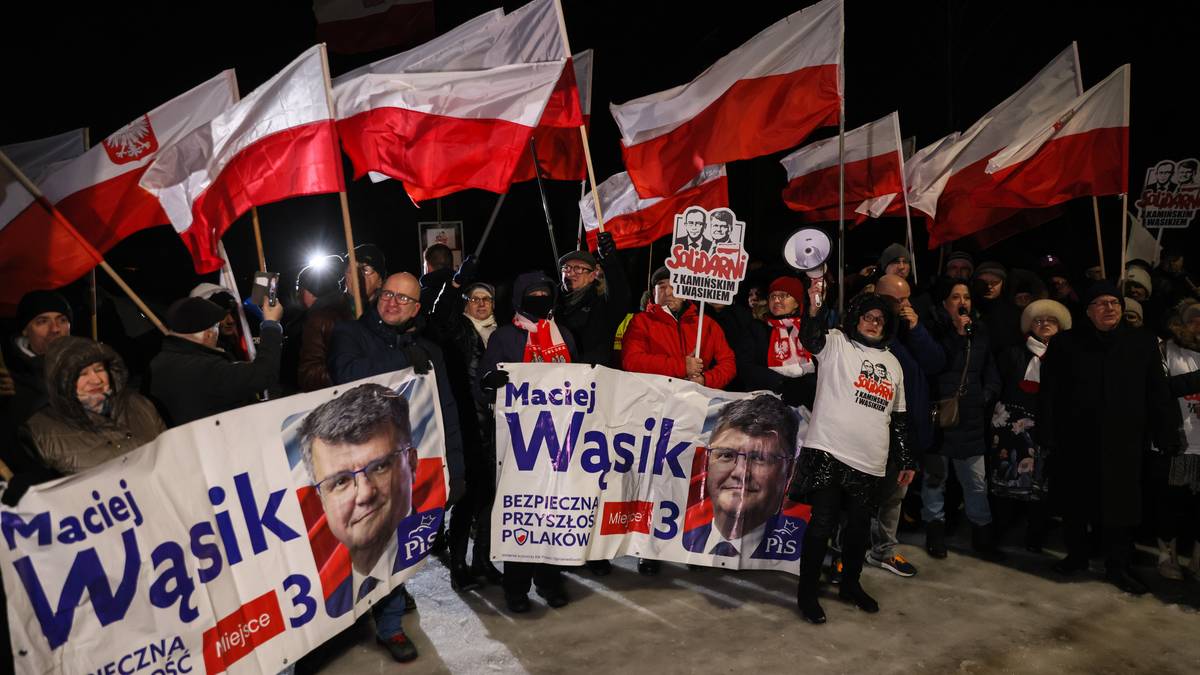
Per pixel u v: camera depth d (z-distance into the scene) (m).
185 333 3.55
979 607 4.48
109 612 2.70
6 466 2.95
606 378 4.38
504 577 4.42
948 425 4.89
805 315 4.45
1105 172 5.65
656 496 4.56
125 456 2.78
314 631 3.48
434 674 3.77
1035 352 5.11
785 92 5.06
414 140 4.61
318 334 4.16
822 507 4.24
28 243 3.27
